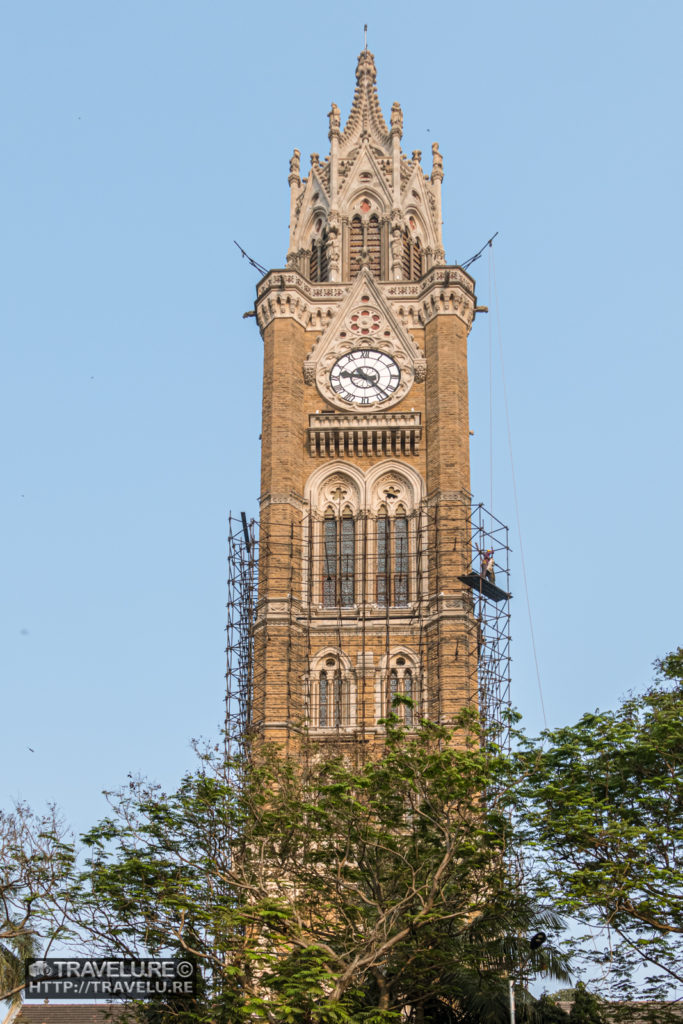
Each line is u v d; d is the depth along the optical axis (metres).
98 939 65.62
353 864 70.81
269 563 99.06
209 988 65.12
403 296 108.06
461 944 64.62
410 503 102.19
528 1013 63.84
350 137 118.56
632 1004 69.19
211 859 66.81
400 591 99.81
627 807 67.25
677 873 62.97
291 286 107.56
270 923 64.38
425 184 118.19
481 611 99.56
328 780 71.44
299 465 103.31
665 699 69.69
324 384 106.00
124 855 66.44
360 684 95.94
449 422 102.69
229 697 97.12
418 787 65.94
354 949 63.53
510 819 66.06
